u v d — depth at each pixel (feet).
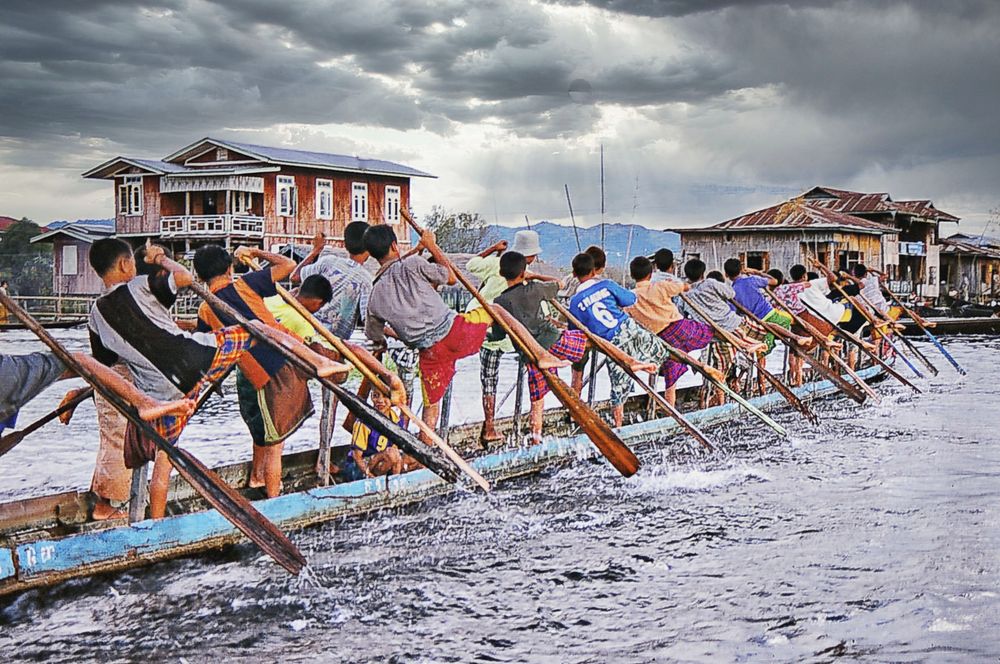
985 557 19.66
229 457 31.68
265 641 15.29
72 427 37.91
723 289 39.24
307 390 21.94
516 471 27.07
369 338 25.44
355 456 24.13
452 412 42.04
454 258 84.58
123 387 16.94
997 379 56.70
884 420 39.34
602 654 14.85
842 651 14.87
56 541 16.99
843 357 52.65
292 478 25.00
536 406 29.35
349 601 17.12
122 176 143.33
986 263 198.59
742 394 43.21
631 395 39.37
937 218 163.22
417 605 16.96
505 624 16.10
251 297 21.07
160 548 18.39
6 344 86.69
